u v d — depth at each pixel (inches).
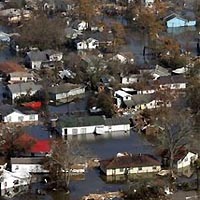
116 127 6796.3
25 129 6761.8
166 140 6087.6
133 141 6545.3
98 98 7342.5
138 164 5743.1
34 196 5349.4
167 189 5378.9
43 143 6058.1
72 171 5689.0
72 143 6058.1
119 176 5708.7
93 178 5669.3
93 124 6712.6
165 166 5895.7
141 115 7155.5
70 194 5369.1
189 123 6525.6
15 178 5511.8
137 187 5359.3
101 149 6314.0
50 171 5565.9
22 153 5969.5
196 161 5836.6
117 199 5260.8
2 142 6063.0
